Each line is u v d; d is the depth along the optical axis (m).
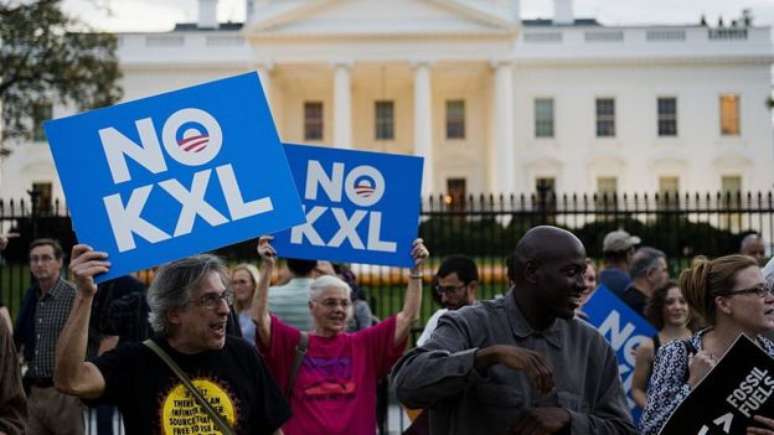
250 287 8.98
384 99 62.06
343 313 6.75
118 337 8.50
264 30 53.69
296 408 6.57
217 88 4.64
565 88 61.88
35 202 14.78
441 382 3.98
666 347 5.00
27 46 35.19
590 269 8.20
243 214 4.55
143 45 61.72
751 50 61.47
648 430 4.73
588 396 4.37
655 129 61.91
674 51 61.62
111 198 4.46
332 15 54.41
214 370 4.57
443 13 54.38
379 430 11.41
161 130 4.56
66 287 8.54
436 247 27.53
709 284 4.97
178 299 4.46
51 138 4.48
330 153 6.80
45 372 8.38
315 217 6.80
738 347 4.44
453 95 62.53
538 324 4.30
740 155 61.72
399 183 6.80
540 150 61.62
